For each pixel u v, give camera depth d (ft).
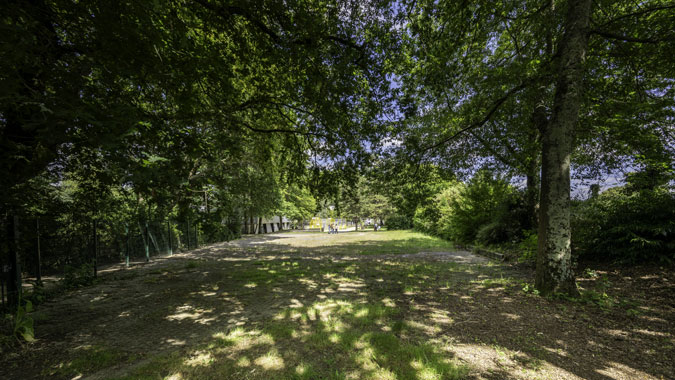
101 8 10.57
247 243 62.75
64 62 11.39
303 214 136.77
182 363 9.36
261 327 12.67
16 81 7.97
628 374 8.35
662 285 16.11
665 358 9.18
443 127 34.94
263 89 22.99
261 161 36.19
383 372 8.45
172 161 16.25
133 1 10.53
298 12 16.55
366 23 20.66
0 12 8.40
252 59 20.63
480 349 10.03
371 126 24.98
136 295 19.51
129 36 11.21
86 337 12.17
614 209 22.22
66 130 9.36
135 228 36.60
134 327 13.30
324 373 8.48
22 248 16.55
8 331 12.39
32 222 18.25
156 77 13.39
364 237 75.00
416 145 29.58
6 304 16.71
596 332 11.41
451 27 22.99
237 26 18.97
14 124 12.10
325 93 20.13
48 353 10.64
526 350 9.95
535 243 27.14
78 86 10.87
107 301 18.08
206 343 11.16
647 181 22.18
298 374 8.40
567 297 15.57
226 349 10.39
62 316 15.10
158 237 41.70
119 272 28.55
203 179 25.73
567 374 8.38
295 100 22.91
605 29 20.48
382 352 9.75
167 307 16.44
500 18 24.14
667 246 18.67
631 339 10.64
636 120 21.22
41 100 8.54
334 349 10.16
